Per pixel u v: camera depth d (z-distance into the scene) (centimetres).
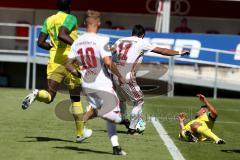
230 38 5531
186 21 6588
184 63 5625
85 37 2156
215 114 2653
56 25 2511
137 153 2269
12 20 6606
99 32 5584
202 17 6662
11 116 3338
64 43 2498
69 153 2217
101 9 6650
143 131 2916
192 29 6688
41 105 3950
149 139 2672
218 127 3294
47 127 2927
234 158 2256
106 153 2236
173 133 2892
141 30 2833
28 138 2564
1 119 3195
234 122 3547
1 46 6544
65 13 2523
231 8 6638
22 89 5453
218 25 6688
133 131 2820
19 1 6581
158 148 2419
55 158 2105
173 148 2430
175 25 6681
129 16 6662
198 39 5556
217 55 5409
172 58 5350
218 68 5644
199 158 2219
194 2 6638
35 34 5572
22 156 2128
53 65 2509
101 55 2119
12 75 6169
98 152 2256
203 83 5572
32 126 2947
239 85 5559
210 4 6644
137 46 2802
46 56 5591
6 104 3978
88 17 2169
